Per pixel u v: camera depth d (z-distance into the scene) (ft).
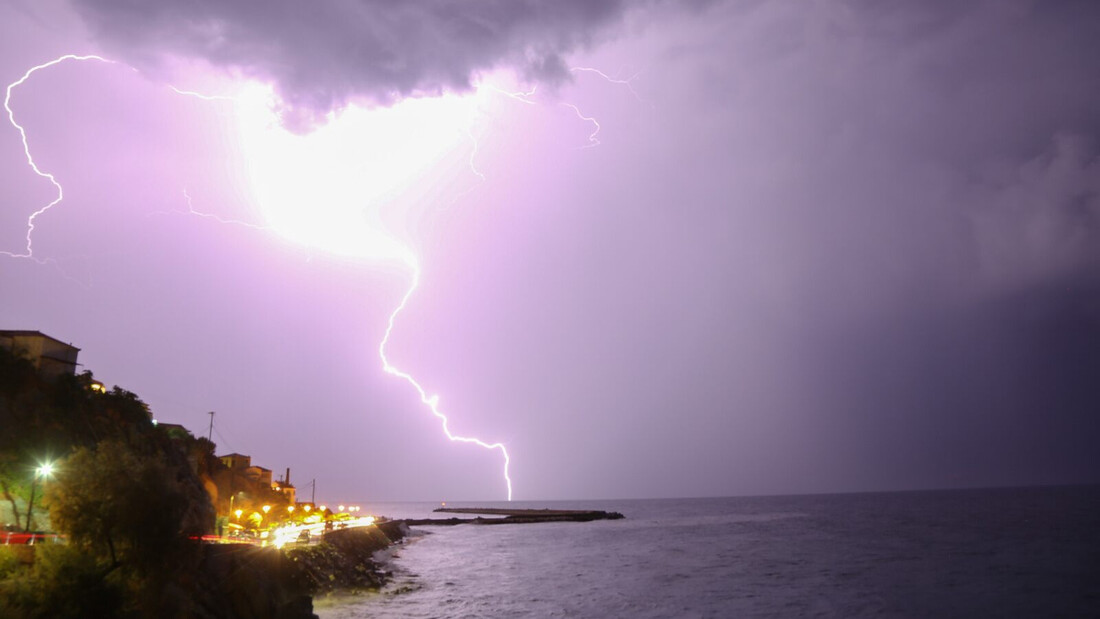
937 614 152.87
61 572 90.07
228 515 236.84
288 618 118.73
